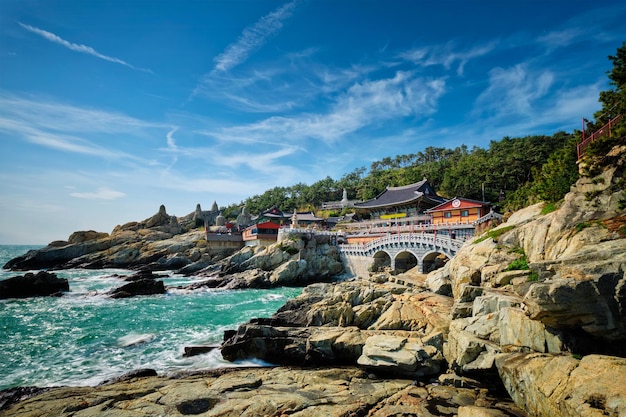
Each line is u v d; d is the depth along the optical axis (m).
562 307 13.23
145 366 23.22
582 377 11.31
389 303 28.50
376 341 21.22
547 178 35.25
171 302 46.56
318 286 37.97
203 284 60.12
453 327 20.09
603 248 15.12
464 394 15.80
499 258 26.39
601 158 19.52
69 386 19.80
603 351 13.27
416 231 58.44
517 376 13.95
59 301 46.50
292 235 73.00
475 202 56.44
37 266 91.62
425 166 135.62
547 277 15.98
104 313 39.38
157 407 15.27
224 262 75.19
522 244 26.28
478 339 17.53
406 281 37.72
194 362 23.83
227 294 53.62
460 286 27.09
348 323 27.78
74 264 88.62
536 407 12.65
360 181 157.38
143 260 88.12
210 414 14.51
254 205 162.25
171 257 85.81
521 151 90.19
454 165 125.06
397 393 16.20
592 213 19.36
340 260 68.31
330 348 22.91
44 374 21.95
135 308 42.31
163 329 32.50
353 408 14.59
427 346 20.56
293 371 20.41
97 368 22.91
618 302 12.64
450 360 19.20
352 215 110.00
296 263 63.53
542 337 14.80
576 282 13.20
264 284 60.75
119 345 27.59
